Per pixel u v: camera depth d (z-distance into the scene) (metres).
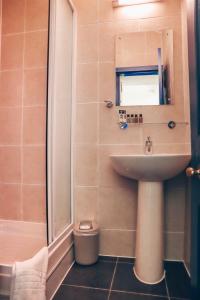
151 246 1.39
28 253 1.42
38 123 1.77
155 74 1.73
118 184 1.73
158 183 1.42
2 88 1.83
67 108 1.66
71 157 1.75
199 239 0.96
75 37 1.80
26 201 1.77
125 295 1.26
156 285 1.35
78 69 1.82
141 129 1.71
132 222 1.70
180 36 1.71
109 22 1.80
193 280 0.99
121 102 1.75
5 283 1.08
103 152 1.75
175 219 1.65
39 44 1.80
